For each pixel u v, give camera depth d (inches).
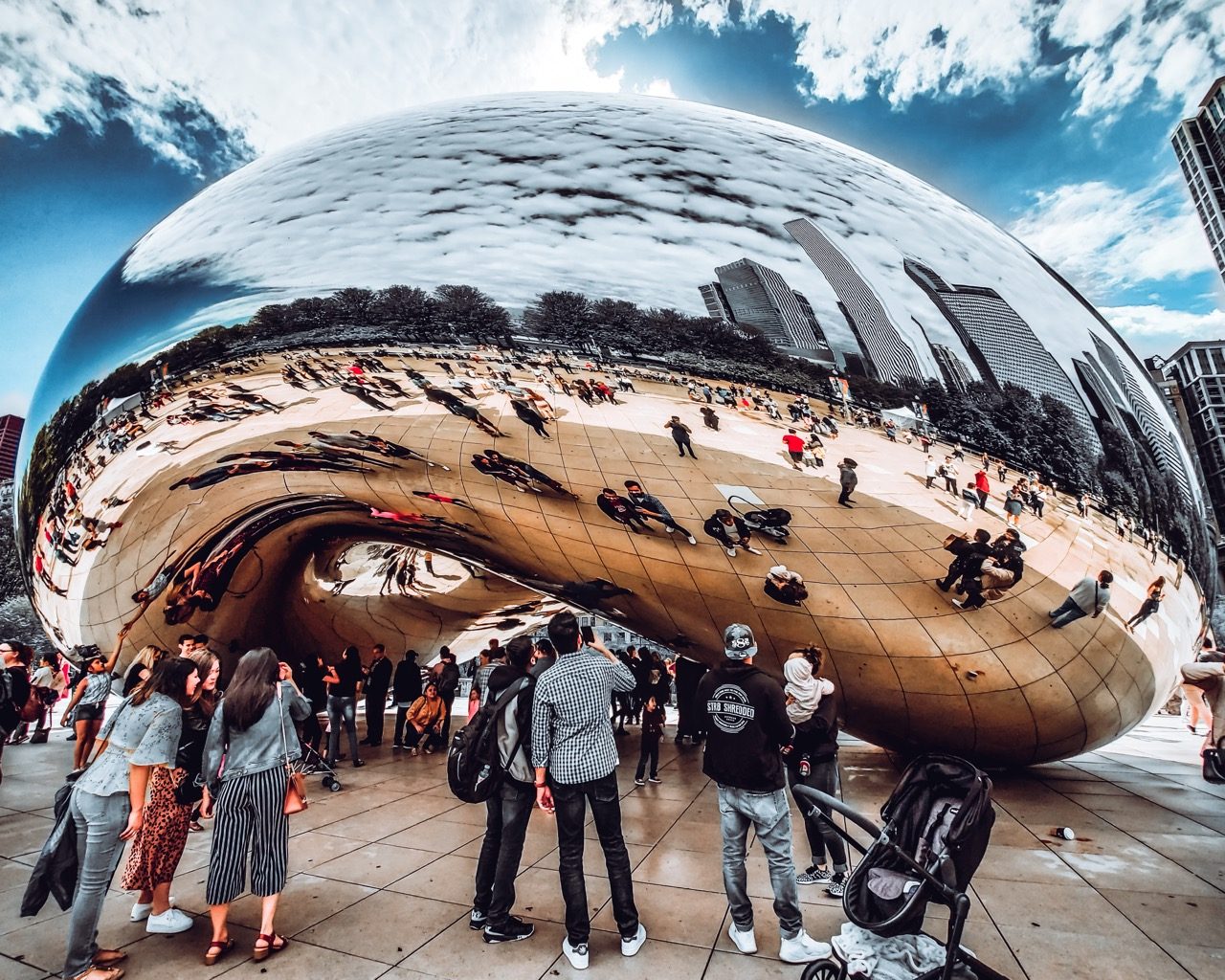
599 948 125.4
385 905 146.5
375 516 229.8
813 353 164.2
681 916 138.8
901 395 162.4
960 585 164.6
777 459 164.2
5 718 256.2
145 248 240.2
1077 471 167.2
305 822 211.5
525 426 176.4
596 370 170.6
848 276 172.4
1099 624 171.3
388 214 191.9
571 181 185.6
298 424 197.6
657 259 173.6
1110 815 200.8
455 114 222.5
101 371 220.5
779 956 121.4
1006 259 196.7
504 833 131.0
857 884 110.7
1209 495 212.4
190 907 147.1
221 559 263.7
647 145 194.5
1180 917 134.5
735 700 124.4
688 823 205.9
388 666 370.0
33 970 121.5
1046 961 117.7
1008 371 169.6
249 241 205.2
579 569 202.4
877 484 161.3
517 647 149.1
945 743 198.8
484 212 184.9
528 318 173.3
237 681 129.0
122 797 122.6
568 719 126.1
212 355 200.1
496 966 119.9
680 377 167.5
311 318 188.4
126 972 119.1
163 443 217.8
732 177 187.0
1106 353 191.2
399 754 337.7
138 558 247.3
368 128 227.6
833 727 160.9
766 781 121.0
